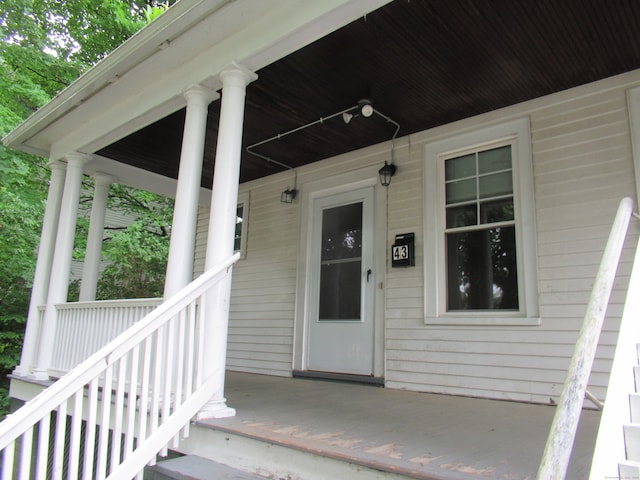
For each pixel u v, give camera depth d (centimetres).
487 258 406
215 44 325
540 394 357
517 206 394
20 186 888
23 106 908
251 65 314
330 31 282
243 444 242
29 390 440
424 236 443
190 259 321
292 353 531
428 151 457
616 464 129
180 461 253
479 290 405
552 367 356
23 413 188
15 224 870
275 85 383
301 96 401
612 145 357
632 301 190
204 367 283
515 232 393
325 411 311
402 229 462
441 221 437
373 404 344
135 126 413
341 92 394
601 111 366
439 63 348
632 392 176
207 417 273
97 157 558
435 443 227
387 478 187
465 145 433
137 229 1099
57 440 200
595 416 310
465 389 393
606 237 349
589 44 322
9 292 916
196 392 270
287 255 568
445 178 446
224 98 314
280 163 565
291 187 581
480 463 194
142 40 324
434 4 283
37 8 1024
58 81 1022
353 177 516
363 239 495
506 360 377
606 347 336
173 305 257
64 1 1041
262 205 612
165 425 249
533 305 371
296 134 479
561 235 368
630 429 157
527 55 336
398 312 448
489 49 329
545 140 388
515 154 405
